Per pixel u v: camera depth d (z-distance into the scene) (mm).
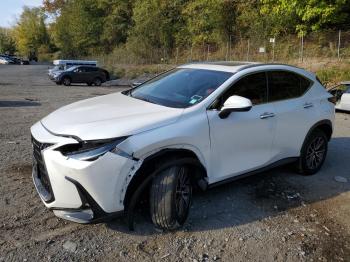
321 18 27703
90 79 28047
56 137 3543
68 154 3434
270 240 3914
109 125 3600
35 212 4191
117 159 3441
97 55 61438
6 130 8211
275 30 33469
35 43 92375
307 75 5695
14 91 19062
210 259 3533
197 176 4188
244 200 4801
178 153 3949
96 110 4094
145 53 48844
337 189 5355
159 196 3750
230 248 3729
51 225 3939
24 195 4609
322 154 5965
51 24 86312
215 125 4188
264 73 4969
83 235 3785
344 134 9242
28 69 48438
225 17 40188
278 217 4418
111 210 3533
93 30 65250
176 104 4277
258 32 35031
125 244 3674
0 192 4660
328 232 4148
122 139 3500
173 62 43781
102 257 3463
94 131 3496
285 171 5938
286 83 5285
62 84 27016
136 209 4301
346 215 4578
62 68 29984
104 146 3418
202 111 4145
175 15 49031
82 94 18828
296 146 5422
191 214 4340
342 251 3791
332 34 29203
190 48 45844
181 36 47594
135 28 52719
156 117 3852
